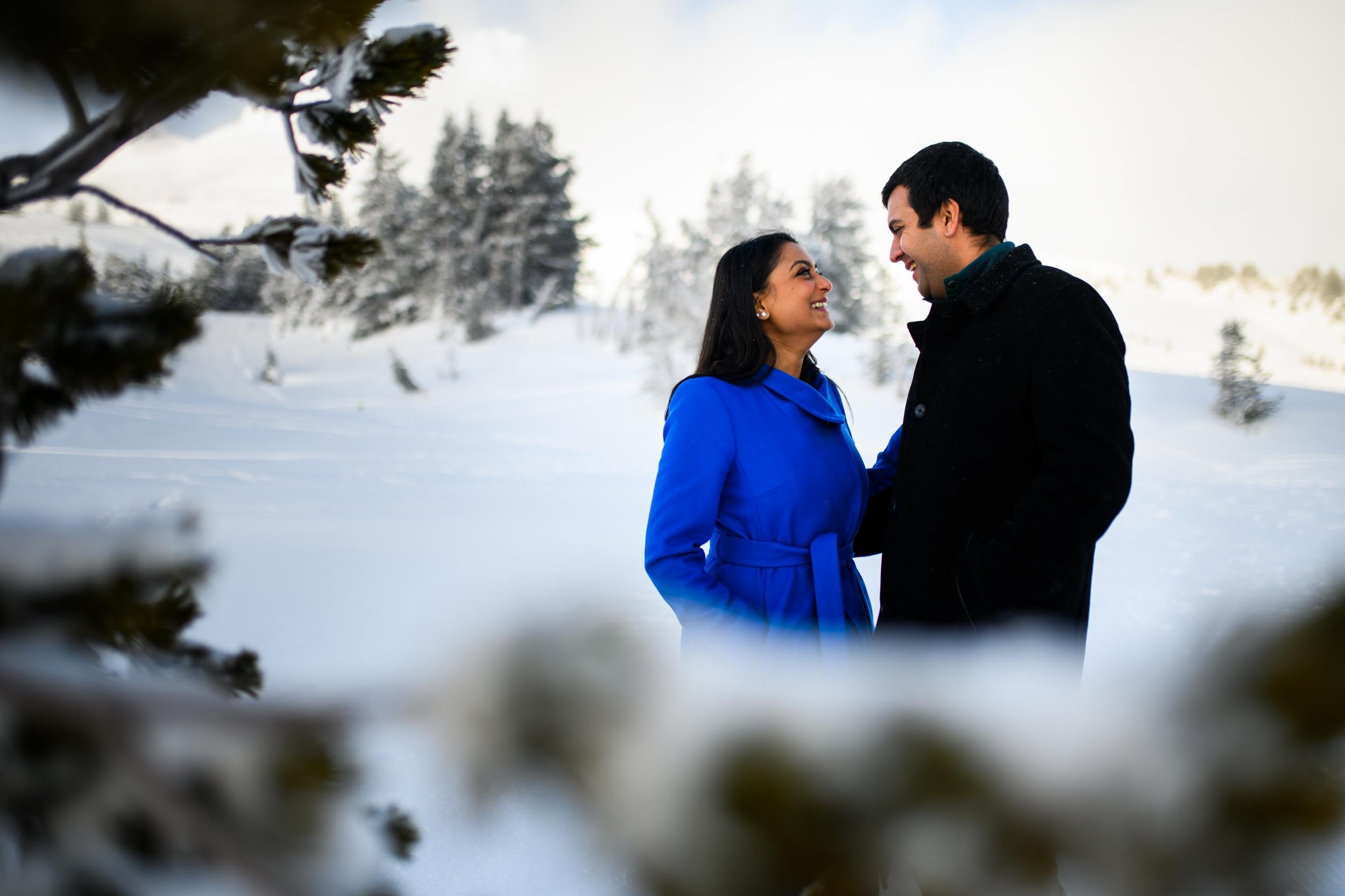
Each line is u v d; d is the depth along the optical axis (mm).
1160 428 21438
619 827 183
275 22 498
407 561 6461
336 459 14289
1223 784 165
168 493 9703
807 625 1928
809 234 38719
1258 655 160
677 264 27562
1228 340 22312
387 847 556
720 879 184
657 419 24094
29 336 529
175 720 309
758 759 178
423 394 31078
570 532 8312
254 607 4730
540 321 48156
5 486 566
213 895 323
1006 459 1786
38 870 337
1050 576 1658
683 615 1862
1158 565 6953
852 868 187
